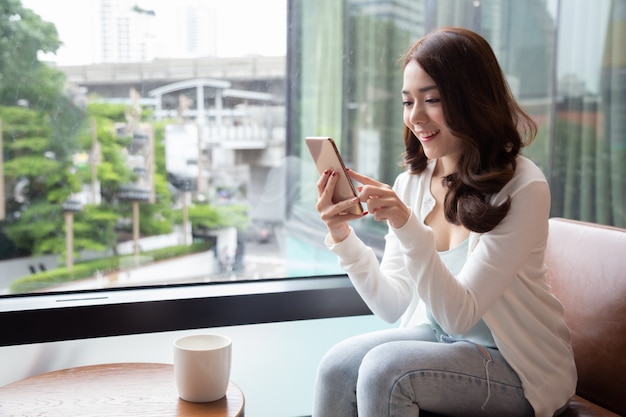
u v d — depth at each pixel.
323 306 1.88
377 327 2.08
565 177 2.28
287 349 1.98
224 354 1.39
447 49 1.34
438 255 1.33
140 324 1.71
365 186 1.33
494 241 1.33
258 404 1.97
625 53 2.28
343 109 2.06
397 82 2.09
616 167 2.30
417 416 1.30
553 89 2.24
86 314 1.67
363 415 1.32
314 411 1.48
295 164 2.05
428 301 1.32
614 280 1.51
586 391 1.54
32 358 1.71
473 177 1.36
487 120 1.34
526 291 1.38
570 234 1.67
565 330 1.44
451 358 1.33
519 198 1.33
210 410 1.35
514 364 1.35
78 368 1.55
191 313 1.76
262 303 1.82
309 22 1.99
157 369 1.56
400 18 2.06
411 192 1.61
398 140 2.12
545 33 2.20
